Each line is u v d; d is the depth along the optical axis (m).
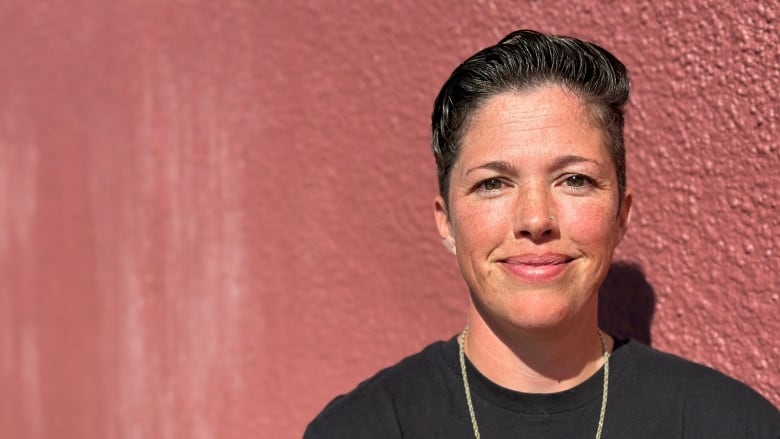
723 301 1.37
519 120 1.08
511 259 1.10
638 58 1.45
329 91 1.90
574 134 1.08
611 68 1.13
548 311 1.09
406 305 1.79
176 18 2.20
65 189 2.59
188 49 2.17
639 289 1.48
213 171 2.14
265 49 2.01
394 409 1.19
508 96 1.09
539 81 1.09
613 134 1.13
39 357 2.75
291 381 2.03
